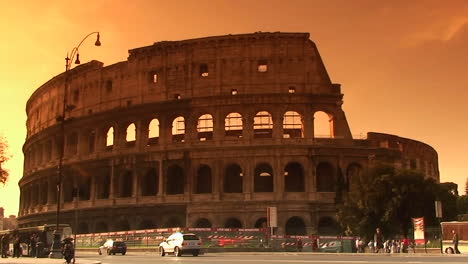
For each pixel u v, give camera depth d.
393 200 89.25
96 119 124.69
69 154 133.12
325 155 107.31
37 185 143.38
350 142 109.00
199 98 112.19
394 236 91.31
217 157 109.38
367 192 91.94
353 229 92.81
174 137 121.94
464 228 71.19
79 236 110.06
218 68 114.50
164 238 89.81
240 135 119.56
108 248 85.75
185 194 109.12
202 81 114.88
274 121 109.56
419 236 73.25
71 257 53.59
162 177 112.06
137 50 122.06
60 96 140.25
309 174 106.31
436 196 91.50
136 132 118.06
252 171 107.50
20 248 81.81
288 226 107.38
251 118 110.44
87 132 129.25
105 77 127.44
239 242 86.38
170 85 117.06
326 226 105.75
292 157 107.31
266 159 107.62
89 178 124.88
